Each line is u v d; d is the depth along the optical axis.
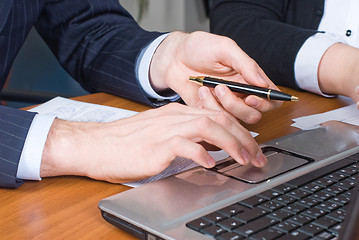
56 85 2.70
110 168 0.65
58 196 0.62
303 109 0.96
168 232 0.47
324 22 1.44
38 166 0.65
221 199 0.53
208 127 0.61
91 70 1.11
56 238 0.52
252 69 0.79
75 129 0.70
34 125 0.68
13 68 2.64
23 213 0.58
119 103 1.01
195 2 2.92
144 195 0.55
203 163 0.60
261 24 1.26
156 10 2.87
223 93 0.78
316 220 0.48
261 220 0.48
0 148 0.65
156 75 1.00
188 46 0.92
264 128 0.85
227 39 0.85
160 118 0.67
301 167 0.61
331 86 1.01
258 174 0.59
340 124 0.80
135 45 1.07
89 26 1.17
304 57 1.06
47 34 1.22
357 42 1.40
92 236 0.53
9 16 1.08
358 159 0.63
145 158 0.63
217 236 0.45
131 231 0.51
